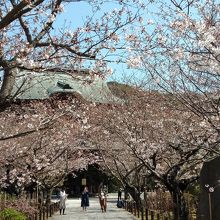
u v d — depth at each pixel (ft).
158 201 74.28
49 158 69.10
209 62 29.55
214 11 29.91
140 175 77.25
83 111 55.36
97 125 65.36
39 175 74.64
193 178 52.90
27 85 31.73
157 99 52.85
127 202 98.22
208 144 38.86
